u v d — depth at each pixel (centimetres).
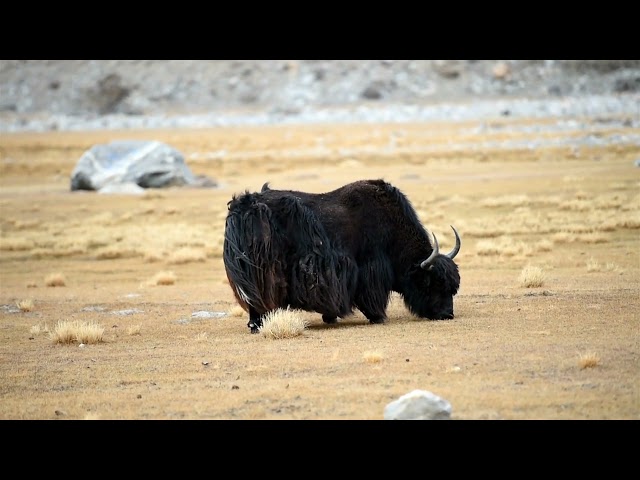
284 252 5478
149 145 19750
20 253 12525
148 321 6531
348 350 4803
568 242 10656
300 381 4175
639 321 5241
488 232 11775
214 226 14275
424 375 4138
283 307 5588
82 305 7688
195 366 4669
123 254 12000
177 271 10406
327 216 5628
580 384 3859
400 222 5794
